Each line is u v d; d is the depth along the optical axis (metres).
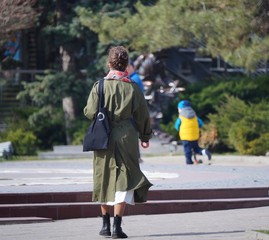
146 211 22.86
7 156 47.22
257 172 31.88
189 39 41.06
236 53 37.47
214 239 17.78
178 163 38.81
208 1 37.53
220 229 19.53
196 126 37.47
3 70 60.25
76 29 53.88
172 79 58.88
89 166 37.72
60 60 58.94
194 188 24.61
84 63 59.06
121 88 17.98
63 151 49.84
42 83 54.72
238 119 45.47
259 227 19.81
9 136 51.62
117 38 46.50
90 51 56.25
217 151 46.44
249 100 49.81
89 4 53.97
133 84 18.14
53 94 54.62
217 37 37.62
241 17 36.12
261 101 47.47
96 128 17.67
